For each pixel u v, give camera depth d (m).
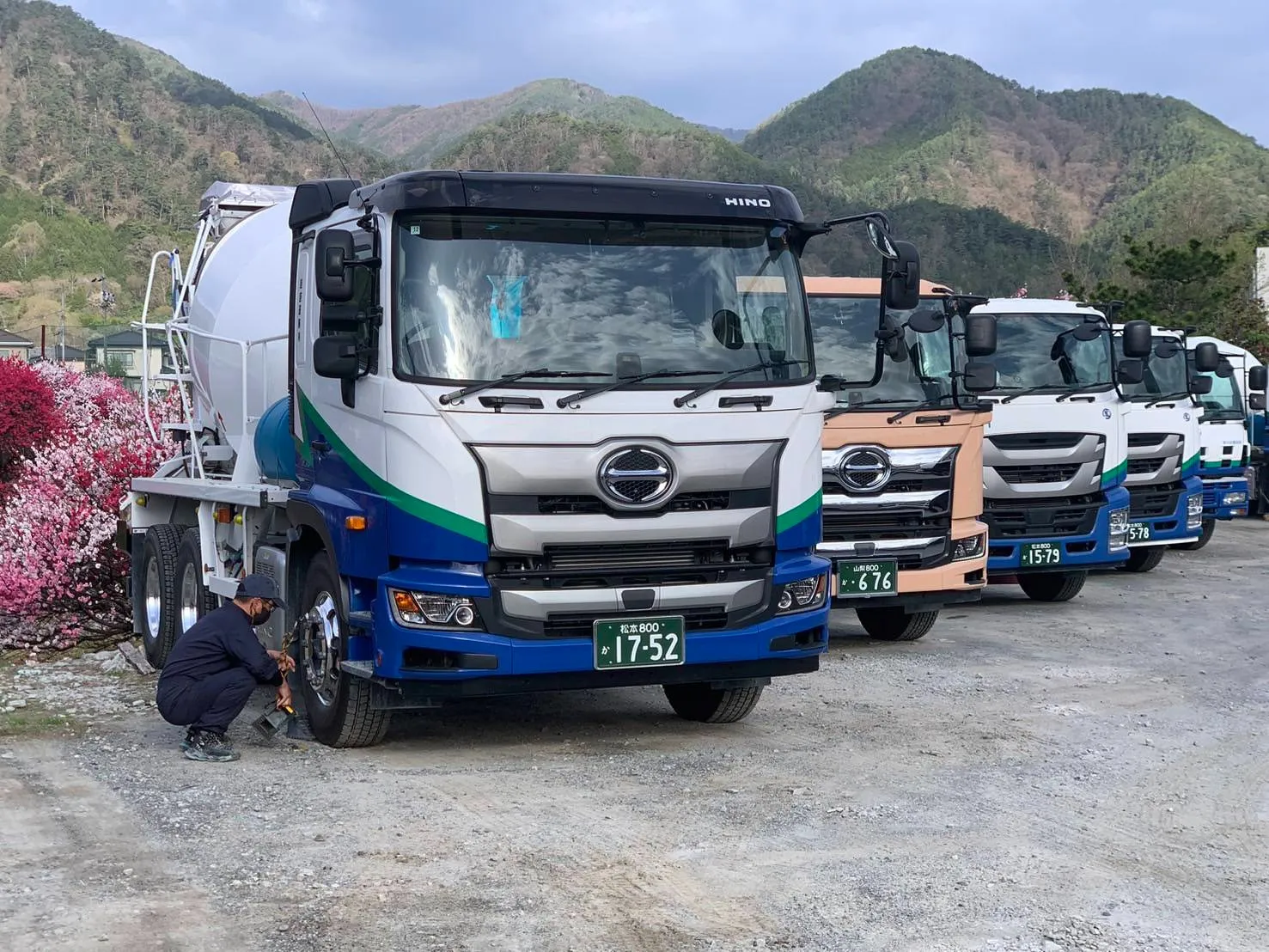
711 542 7.54
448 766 7.63
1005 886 5.63
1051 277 164.50
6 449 18.56
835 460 11.18
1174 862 5.99
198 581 10.59
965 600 11.59
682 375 7.43
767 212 7.72
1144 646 11.59
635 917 5.26
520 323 7.30
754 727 8.62
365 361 7.55
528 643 7.30
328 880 5.67
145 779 7.38
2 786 7.27
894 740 8.22
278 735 8.50
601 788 7.12
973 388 11.39
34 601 12.95
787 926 5.17
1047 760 7.74
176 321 11.44
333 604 8.09
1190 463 16.58
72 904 5.37
